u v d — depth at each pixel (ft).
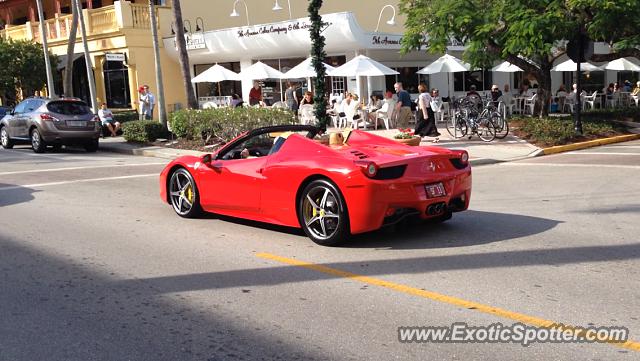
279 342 14.25
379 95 85.46
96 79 96.17
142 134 65.92
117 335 14.99
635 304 15.87
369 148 24.17
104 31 91.76
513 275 18.53
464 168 23.70
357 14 106.42
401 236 23.82
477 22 58.95
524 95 91.04
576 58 57.26
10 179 42.98
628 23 55.06
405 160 21.81
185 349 14.06
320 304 16.60
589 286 17.35
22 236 25.76
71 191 37.24
